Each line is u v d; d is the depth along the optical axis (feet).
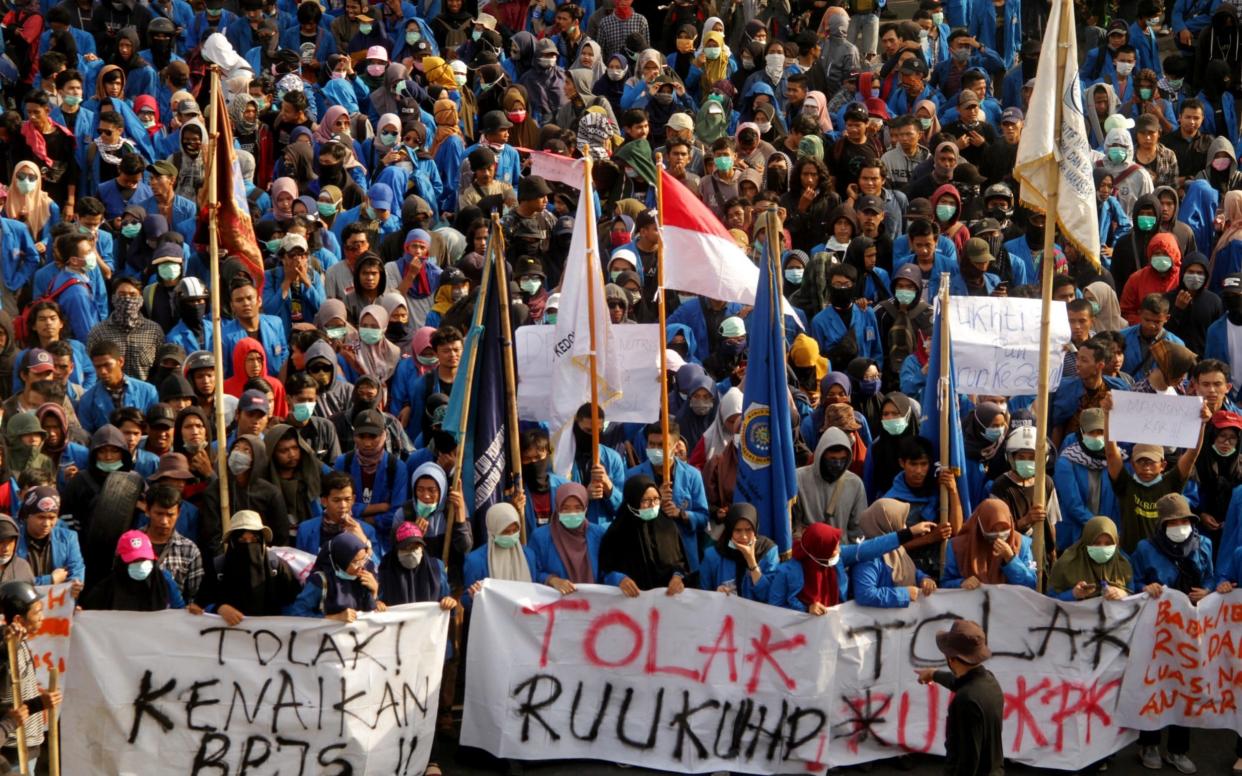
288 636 160.04
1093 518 172.35
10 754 148.05
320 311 221.05
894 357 224.94
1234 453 192.03
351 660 160.97
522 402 191.62
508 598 166.91
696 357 226.58
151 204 260.21
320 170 271.49
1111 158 274.36
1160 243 240.73
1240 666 172.76
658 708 168.25
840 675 168.66
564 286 183.52
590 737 168.04
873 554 169.07
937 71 332.80
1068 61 176.24
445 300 233.76
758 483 180.75
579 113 313.94
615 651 167.94
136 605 161.38
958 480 185.47
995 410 193.57
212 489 178.09
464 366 176.55
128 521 171.53
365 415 184.44
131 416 182.39
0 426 193.98
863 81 314.35
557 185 263.08
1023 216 267.18
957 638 145.89
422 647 163.84
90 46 320.91
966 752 144.66
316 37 334.03
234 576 161.89
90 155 271.08
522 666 167.02
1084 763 171.63
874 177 260.42
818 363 216.33
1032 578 173.17
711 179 271.49
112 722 157.58
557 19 342.64
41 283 230.68
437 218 272.72
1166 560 175.83
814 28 349.61
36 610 150.00
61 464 187.32
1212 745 179.83
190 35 336.08
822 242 258.57
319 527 172.86
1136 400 181.37
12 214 251.60
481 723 167.12
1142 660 172.14
